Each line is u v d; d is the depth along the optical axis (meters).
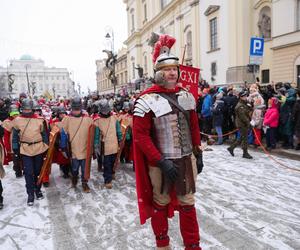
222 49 20.78
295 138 7.47
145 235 3.55
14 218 4.26
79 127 5.23
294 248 3.10
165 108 2.42
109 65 25.38
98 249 3.27
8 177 6.64
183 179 2.48
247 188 5.03
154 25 34.44
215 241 3.29
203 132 10.08
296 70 16.48
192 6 24.17
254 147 8.46
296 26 16.23
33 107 4.91
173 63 2.46
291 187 5.01
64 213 4.35
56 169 7.30
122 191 5.27
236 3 19.03
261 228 3.56
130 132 6.68
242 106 7.17
